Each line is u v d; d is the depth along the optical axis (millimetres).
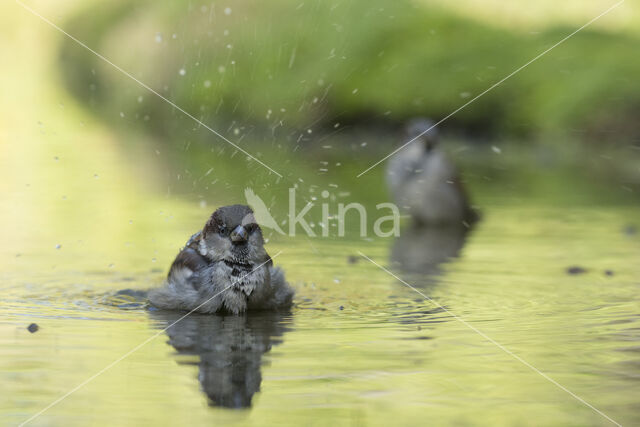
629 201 16281
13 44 47188
